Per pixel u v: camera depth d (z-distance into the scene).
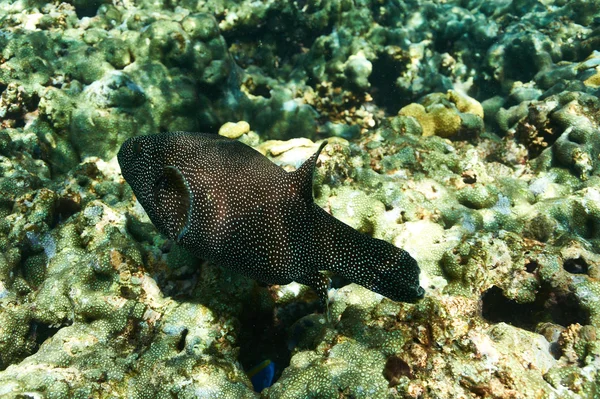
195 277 0.61
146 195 0.54
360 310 0.55
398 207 0.67
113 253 0.59
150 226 0.68
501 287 0.58
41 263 0.63
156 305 0.57
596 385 0.49
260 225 0.50
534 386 0.48
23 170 0.76
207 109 1.02
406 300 0.49
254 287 0.58
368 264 0.49
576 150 0.79
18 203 0.67
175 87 0.96
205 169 0.51
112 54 0.99
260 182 0.50
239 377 0.52
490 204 0.71
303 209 0.49
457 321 0.51
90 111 0.90
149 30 0.99
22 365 0.53
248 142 0.92
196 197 0.51
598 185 0.75
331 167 0.68
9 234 0.64
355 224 0.64
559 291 0.57
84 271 0.58
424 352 0.50
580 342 0.52
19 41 0.97
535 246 0.59
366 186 0.70
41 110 0.89
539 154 0.89
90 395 0.50
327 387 0.49
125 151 0.56
